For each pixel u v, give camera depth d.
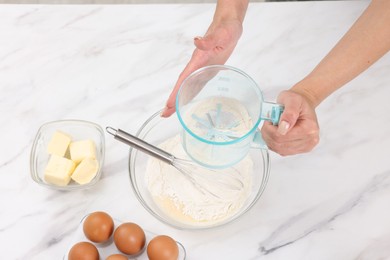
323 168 1.08
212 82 0.92
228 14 1.03
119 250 0.98
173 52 1.23
